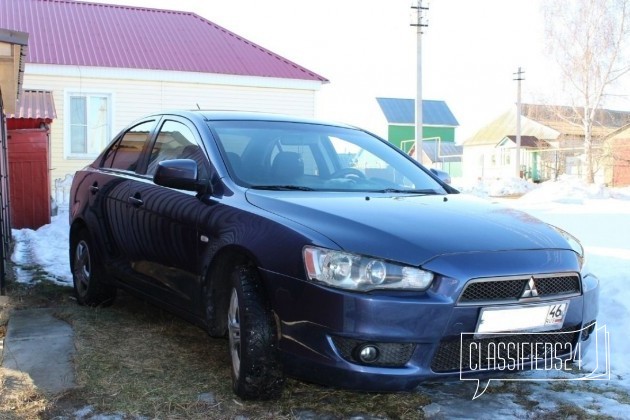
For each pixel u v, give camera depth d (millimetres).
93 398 3531
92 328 4820
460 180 37406
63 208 13961
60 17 19328
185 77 17766
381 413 3455
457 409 3574
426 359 3051
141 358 4176
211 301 3811
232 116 4711
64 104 16891
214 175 4074
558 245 3488
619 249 8039
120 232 4941
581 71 36094
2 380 3736
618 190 25219
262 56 19578
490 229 3461
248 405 3447
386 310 3002
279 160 4355
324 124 5051
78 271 5695
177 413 3365
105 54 17609
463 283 3061
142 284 4652
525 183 30047
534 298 3230
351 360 3055
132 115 17500
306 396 3621
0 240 5898
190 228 3994
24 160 11125
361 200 3805
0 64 6066
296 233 3291
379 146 5047
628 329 4828
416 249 3135
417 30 30578
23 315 5219
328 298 3066
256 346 3301
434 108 70125
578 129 51000
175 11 21562
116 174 5336
